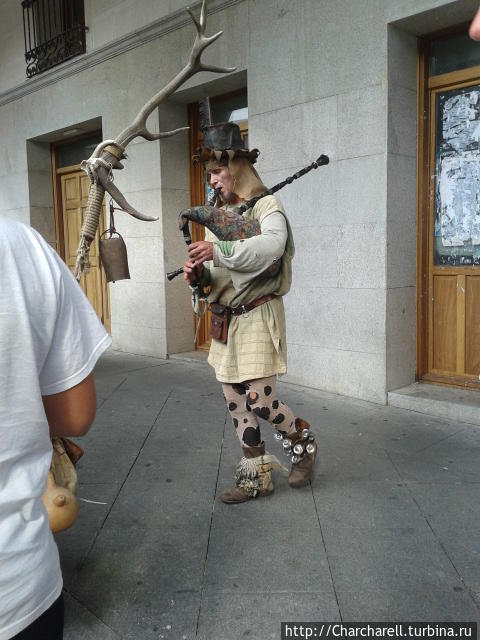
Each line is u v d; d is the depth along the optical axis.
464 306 4.13
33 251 0.94
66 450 1.63
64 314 0.97
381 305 4.05
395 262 4.07
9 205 8.07
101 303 7.28
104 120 6.27
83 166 2.33
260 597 2.00
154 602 1.98
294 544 2.33
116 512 2.63
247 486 2.68
